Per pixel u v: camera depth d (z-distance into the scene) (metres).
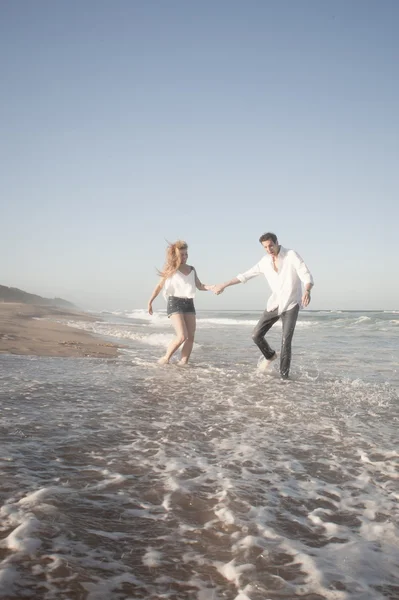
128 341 11.31
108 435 2.97
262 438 3.12
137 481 2.21
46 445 2.66
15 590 1.30
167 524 1.79
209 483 2.25
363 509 2.04
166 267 6.85
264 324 6.43
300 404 4.29
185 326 6.82
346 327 19.64
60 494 1.97
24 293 69.06
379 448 2.95
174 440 2.96
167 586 1.39
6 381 4.75
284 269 6.16
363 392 5.03
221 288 6.83
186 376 5.72
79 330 13.45
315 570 1.52
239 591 1.39
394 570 1.55
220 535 1.73
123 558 1.53
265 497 2.12
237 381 5.49
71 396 4.17
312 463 2.64
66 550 1.54
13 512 1.76
